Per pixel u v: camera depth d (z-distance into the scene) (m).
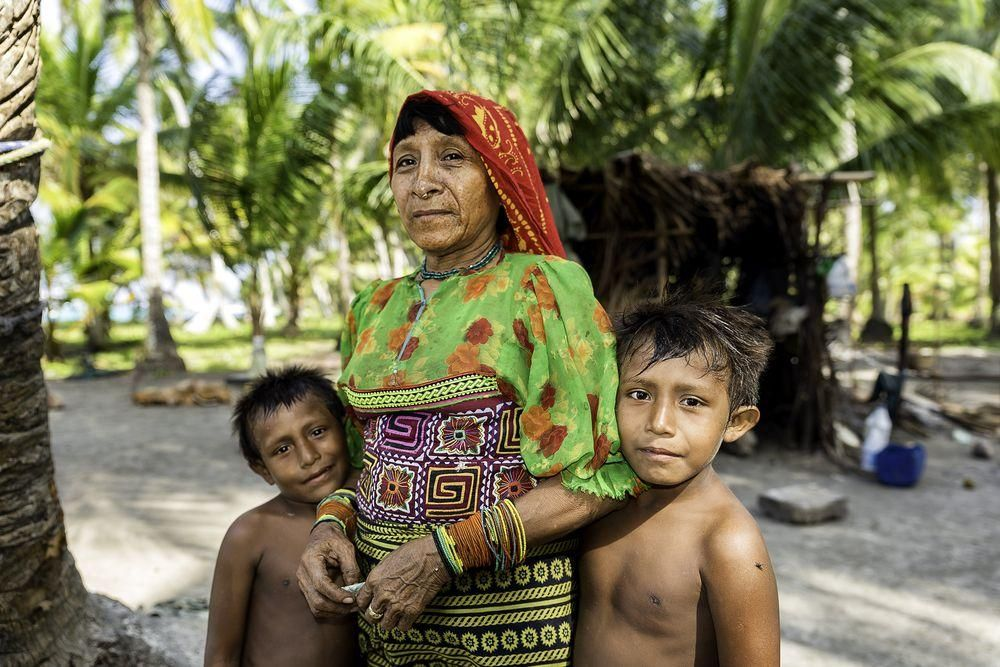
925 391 10.17
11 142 1.61
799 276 6.82
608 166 5.73
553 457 1.20
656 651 1.25
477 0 7.83
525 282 1.29
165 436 7.97
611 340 1.27
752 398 1.29
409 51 8.85
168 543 4.52
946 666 3.13
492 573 1.27
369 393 1.34
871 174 6.62
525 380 1.26
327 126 9.91
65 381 13.02
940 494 5.81
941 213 23.91
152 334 13.09
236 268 11.09
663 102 10.85
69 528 4.74
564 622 1.32
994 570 4.18
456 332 1.27
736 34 9.33
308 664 1.58
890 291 26.81
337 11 10.34
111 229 16.08
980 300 23.64
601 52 8.89
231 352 17.52
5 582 1.80
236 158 10.70
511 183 1.31
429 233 1.30
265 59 8.53
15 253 1.66
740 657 1.19
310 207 11.46
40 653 1.92
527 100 9.30
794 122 9.10
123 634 2.31
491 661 1.28
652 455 1.18
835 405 7.29
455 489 1.25
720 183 6.27
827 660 3.19
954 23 13.30
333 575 1.35
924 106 9.38
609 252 6.33
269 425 1.56
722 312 1.28
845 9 8.65
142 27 12.48
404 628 1.18
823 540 4.71
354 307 1.57
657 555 1.26
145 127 12.78
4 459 1.75
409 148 1.32
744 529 1.23
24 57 1.65
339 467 1.60
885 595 3.85
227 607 1.61
